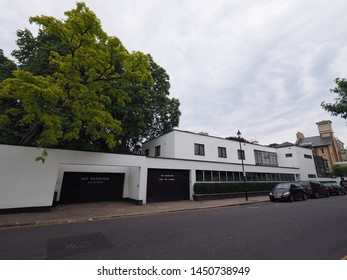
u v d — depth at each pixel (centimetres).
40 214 935
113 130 1242
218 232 634
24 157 993
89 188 1434
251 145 2738
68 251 472
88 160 1187
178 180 1631
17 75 812
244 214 988
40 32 1611
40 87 841
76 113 984
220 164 1950
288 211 1061
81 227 721
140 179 1372
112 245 512
